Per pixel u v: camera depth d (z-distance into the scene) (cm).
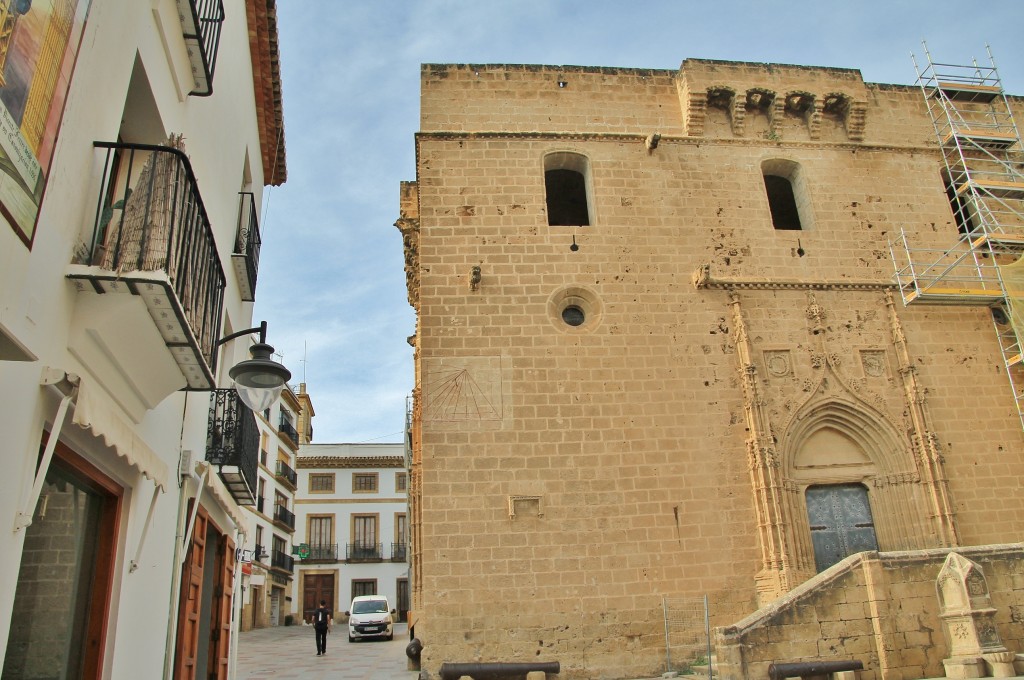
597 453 1789
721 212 2077
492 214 1991
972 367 1995
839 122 2261
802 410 1892
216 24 1144
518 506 1730
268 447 5484
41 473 620
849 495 1895
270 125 1972
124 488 912
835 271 2058
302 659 2702
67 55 622
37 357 618
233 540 1733
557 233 1991
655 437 1817
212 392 1486
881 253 2102
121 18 761
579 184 2356
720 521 1767
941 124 2333
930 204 2186
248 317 1841
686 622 1677
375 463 6656
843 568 1462
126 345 782
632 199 2056
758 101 2203
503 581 1670
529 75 2181
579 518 1733
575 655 1633
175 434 1145
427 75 2144
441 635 1625
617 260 1984
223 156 1386
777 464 1809
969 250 2112
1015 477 1903
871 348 1977
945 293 1975
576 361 1867
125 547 897
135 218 746
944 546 1792
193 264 856
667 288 1970
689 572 1719
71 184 663
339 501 6525
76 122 662
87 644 839
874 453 1909
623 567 1706
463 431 1772
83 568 835
